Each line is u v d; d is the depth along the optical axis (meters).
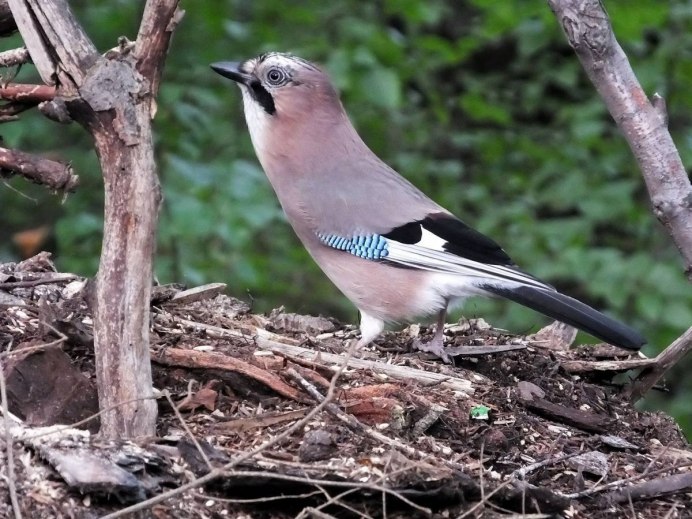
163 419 7.46
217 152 15.49
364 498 6.74
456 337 10.02
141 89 6.70
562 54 19.92
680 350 9.34
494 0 17.45
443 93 19.72
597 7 7.34
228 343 8.68
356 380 8.34
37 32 6.66
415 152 18.66
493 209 17.52
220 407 7.70
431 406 7.93
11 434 6.54
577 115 18.41
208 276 14.27
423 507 6.79
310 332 9.91
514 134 18.78
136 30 15.43
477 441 7.81
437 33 20.48
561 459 7.78
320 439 7.12
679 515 7.35
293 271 15.77
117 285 6.77
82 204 15.17
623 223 17.55
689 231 7.44
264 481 6.60
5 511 6.12
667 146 7.44
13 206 15.93
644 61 17.88
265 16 16.73
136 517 6.29
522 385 8.72
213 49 15.79
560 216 18.69
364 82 15.70
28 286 9.21
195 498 6.56
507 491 6.94
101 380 6.85
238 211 13.84
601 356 9.82
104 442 6.63
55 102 6.67
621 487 7.51
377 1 18.38
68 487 6.32
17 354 7.18
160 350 8.05
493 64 20.17
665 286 15.59
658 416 8.98
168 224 13.86
